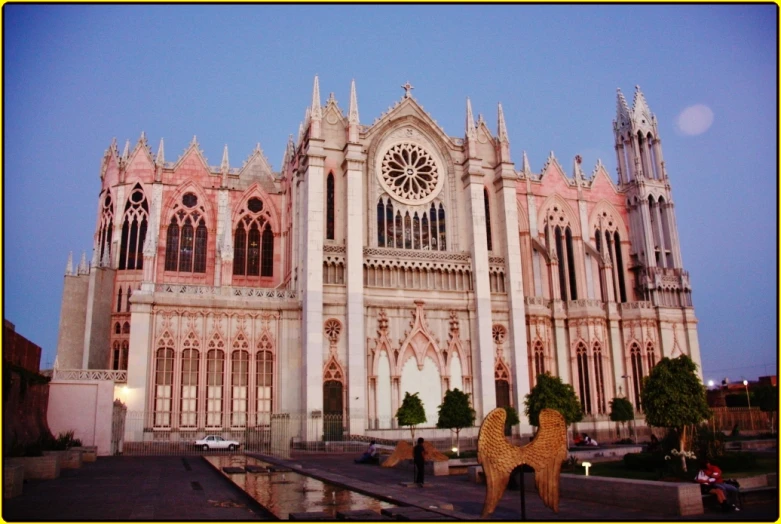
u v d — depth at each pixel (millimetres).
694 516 18719
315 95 66312
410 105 72312
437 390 64625
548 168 80000
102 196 76812
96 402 48594
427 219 70000
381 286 65188
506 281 69562
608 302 73312
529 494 24688
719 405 83500
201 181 73438
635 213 80438
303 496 23547
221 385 59594
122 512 19656
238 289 62188
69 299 70062
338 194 66438
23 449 31688
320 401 58406
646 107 83875
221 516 19156
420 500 21359
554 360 71000
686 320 74375
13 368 33031
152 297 58969
